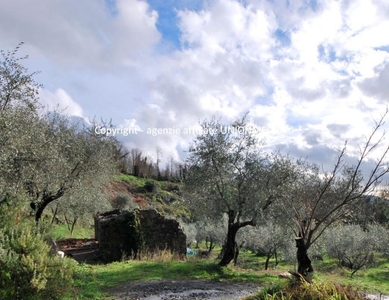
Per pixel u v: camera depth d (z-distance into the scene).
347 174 13.25
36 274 5.81
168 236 19.97
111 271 13.94
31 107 12.54
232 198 15.61
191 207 16.89
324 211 13.10
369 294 12.15
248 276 13.95
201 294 10.52
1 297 5.51
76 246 21.97
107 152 20.19
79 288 10.24
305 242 12.73
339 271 22.75
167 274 13.59
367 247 26.00
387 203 13.59
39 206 16.06
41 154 13.68
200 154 15.41
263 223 15.58
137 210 19.81
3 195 9.05
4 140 10.59
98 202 24.48
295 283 7.75
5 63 11.43
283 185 14.48
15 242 6.09
